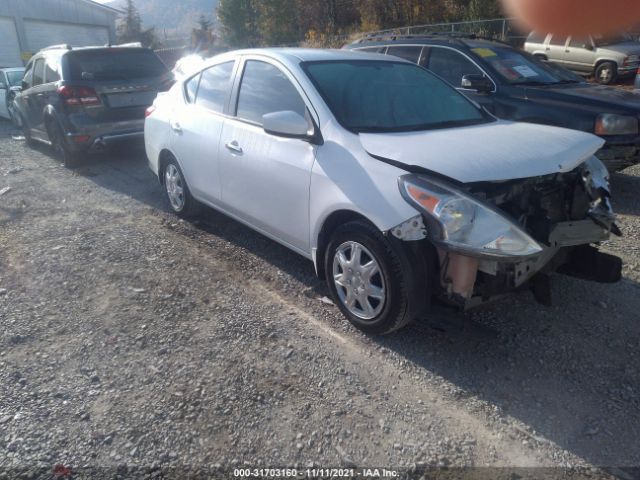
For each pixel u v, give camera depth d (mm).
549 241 3111
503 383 3023
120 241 5062
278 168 3873
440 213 2859
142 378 3070
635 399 2879
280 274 4363
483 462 2492
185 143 5082
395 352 3307
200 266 4523
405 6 23953
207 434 2654
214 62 4988
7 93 11484
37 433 2654
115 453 2539
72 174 7656
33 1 25312
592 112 5754
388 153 3203
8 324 3621
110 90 7539
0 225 5527
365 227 3213
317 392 2955
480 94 6547
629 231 5188
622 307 3820
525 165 3062
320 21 31141
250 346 3373
